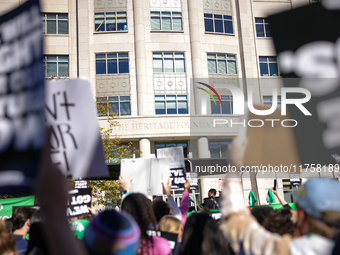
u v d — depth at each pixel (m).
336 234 1.47
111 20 27.73
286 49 2.55
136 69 26.75
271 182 25.58
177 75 27.16
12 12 1.28
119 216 1.59
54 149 2.51
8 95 1.25
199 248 2.49
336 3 2.48
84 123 2.53
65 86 2.56
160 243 2.67
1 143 1.19
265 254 1.47
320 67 2.52
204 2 28.61
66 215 0.89
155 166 6.50
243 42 28.23
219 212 6.04
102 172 2.49
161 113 26.41
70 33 27.09
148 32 27.44
